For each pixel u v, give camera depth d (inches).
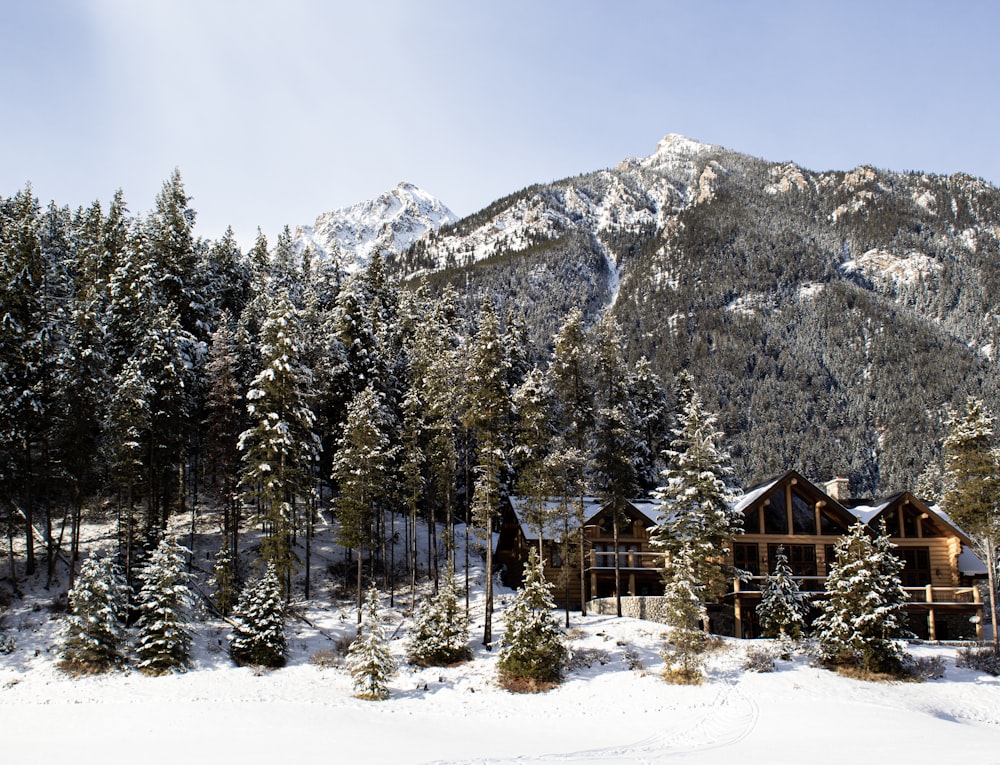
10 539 1672.0
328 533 2193.7
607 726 1159.6
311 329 2377.0
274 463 1676.9
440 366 1942.7
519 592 1434.5
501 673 1389.0
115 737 1050.7
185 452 1998.0
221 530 2027.6
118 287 2010.3
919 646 1662.2
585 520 1907.0
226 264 2704.2
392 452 1916.8
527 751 1009.5
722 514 1594.5
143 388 1653.5
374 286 2901.1
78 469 1685.5
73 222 2871.6
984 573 1919.3
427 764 930.1
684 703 1255.5
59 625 1476.4
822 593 1700.3
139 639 1406.3
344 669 1445.6
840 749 990.4
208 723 1128.8
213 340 2020.2
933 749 987.3
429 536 2177.7
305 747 1010.1
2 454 1684.3
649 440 2452.0
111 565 1438.2
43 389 1702.8
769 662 1449.3
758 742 1042.7
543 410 1772.9
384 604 1831.9
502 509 2199.8
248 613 1473.9
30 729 1087.0
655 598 1772.9
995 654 1547.7
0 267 1697.8
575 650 1510.8
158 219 2335.1
